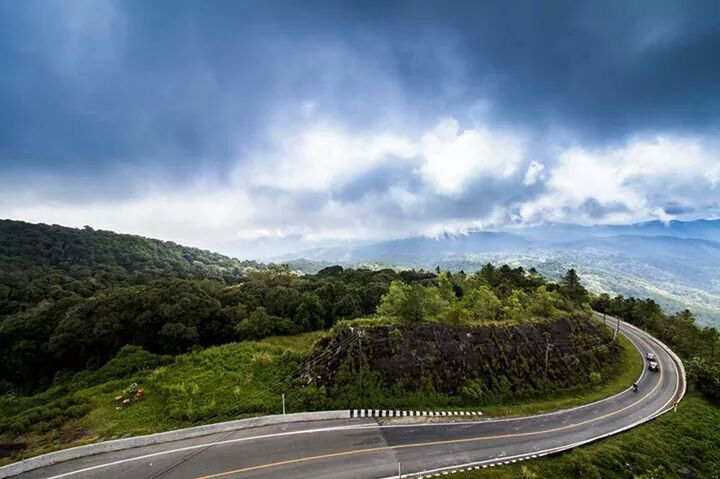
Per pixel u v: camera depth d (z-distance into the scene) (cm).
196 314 5766
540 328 5578
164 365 4394
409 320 4672
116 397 3588
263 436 3092
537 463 3061
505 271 10019
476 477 2781
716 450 3822
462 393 4066
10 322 5638
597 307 9944
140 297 5766
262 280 8294
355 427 3312
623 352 6481
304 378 3891
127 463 2684
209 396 3581
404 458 2925
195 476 2561
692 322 8588
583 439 3575
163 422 3203
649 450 3556
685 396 4994
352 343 4172
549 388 4631
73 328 5309
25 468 2586
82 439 2956
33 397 3850
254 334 5709
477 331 4878
